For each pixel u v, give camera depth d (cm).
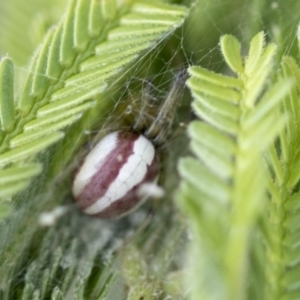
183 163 8
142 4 9
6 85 9
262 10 11
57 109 9
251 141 8
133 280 11
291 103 9
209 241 7
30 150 9
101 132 12
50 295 11
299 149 9
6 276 11
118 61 10
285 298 9
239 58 9
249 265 8
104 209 11
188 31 12
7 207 9
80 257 11
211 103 9
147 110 12
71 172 11
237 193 8
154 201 12
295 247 9
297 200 9
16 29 12
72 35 9
